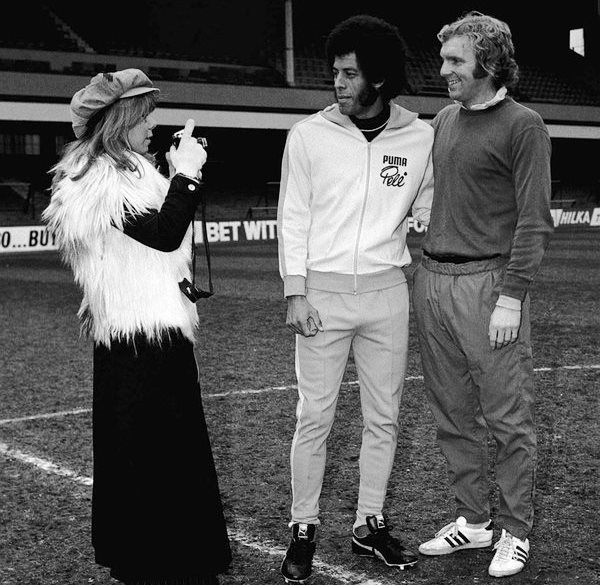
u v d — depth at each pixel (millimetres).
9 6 24656
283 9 28906
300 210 3086
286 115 25016
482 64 2941
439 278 3139
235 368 6996
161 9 27453
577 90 33344
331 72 2975
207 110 23719
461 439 3277
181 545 2684
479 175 3016
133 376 2635
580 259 15789
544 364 6883
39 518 3766
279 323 9242
